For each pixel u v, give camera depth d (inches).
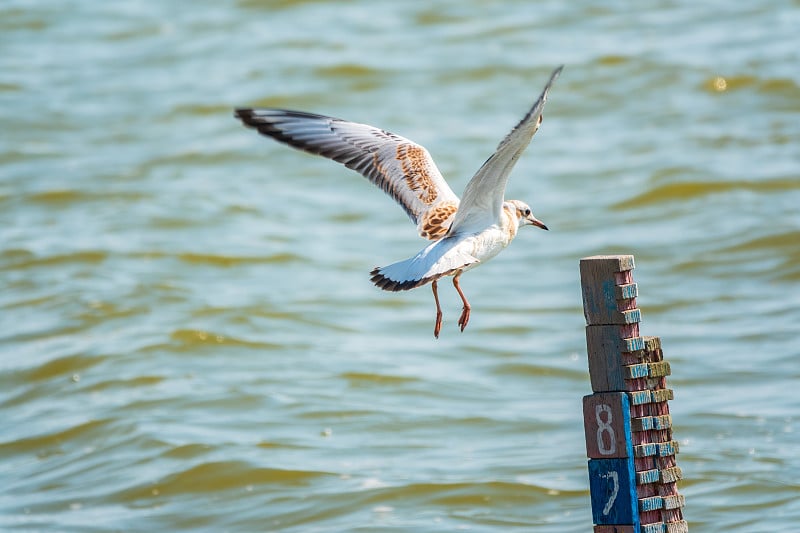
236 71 1175.6
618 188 896.9
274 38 1253.7
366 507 473.1
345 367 630.5
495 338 672.4
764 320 660.1
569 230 840.9
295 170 989.2
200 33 1284.4
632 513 315.6
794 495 457.4
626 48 1178.6
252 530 464.4
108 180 953.5
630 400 316.5
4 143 1025.5
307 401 584.4
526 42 1218.0
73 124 1073.5
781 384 572.4
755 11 1258.6
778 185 866.8
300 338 676.7
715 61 1127.6
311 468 510.0
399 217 899.4
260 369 629.6
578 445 523.5
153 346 652.7
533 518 457.4
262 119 362.0
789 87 1057.5
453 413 567.2
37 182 946.1
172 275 773.9
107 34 1289.4
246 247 824.9
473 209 334.0
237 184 959.0
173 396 593.0
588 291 318.7
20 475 529.0
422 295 755.4
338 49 1217.4
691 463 494.0
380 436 543.8
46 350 658.2
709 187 871.1
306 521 467.8
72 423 571.2
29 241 827.4
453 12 1307.8
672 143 976.3
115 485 508.4
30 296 735.7
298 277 780.0
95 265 786.2
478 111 1072.8
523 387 601.6
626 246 796.6
